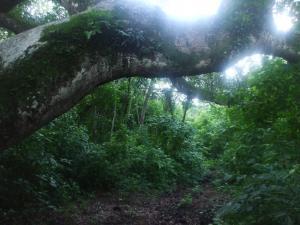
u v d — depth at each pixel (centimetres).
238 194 439
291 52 469
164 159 1284
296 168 421
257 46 445
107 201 928
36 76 351
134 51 391
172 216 827
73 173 1002
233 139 666
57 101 361
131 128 1616
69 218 720
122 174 1125
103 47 379
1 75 351
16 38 375
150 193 1084
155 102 1797
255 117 646
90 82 381
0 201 689
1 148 352
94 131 1411
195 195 1059
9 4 457
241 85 721
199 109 2434
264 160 510
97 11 394
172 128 1509
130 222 762
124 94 1606
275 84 615
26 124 349
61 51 364
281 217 372
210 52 414
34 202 724
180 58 405
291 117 596
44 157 772
